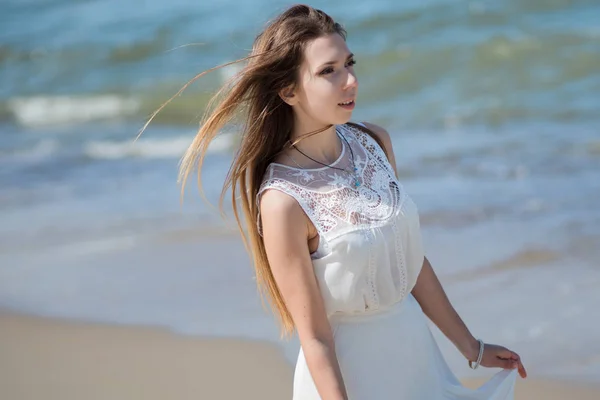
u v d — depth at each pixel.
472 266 21.05
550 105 39.16
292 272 8.81
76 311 20.48
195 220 26.80
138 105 51.19
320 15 9.13
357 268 8.84
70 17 67.56
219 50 57.06
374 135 10.10
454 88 44.34
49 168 36.69
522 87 42.88
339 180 9.12
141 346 18.42
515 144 32.97
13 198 31.55
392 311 9.32
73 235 26.34
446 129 37.41
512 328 17.61
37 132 46.81
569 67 44.84
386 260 9.01
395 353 9.23
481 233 23.30
